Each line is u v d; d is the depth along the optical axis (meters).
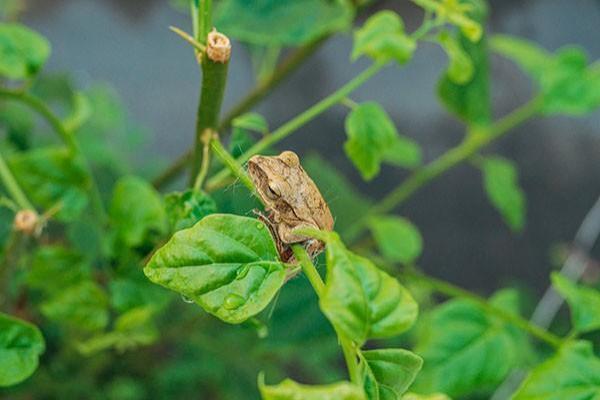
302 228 0.85
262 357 1.86
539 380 1.00
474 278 2.68
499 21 3.02
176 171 1.25
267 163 0.89
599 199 2.80
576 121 2.88
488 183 1.39
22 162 1.10
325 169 1.56
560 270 2.54
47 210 1.11
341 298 0.82
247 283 0.86
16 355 0.96
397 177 2.72
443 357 1.09
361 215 1.53
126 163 1.95
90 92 1.84
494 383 1.09
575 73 1.25
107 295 1.14
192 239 0.86
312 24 1.19
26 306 1.20
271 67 1.26
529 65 1.33
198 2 0.98
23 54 1.07
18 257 1.09
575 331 1.06
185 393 2.00
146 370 1.98
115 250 1.11
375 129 1.05
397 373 0.84
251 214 0.95
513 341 1.12
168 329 1.59
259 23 1.19
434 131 2.83
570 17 3.05
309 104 2.80
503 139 2.84
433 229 2.69
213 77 0.96
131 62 2.77
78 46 2.75
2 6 1.62
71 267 1.12
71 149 1.11
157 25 2.84
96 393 1.76
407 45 1.06
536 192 2.80
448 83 1.25
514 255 2.71
